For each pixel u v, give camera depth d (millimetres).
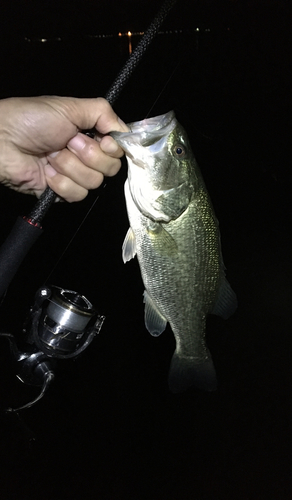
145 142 327
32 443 534
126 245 346
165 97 1920
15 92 2223
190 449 560
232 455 553
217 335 720
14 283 788
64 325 311
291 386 632
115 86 303
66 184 317
